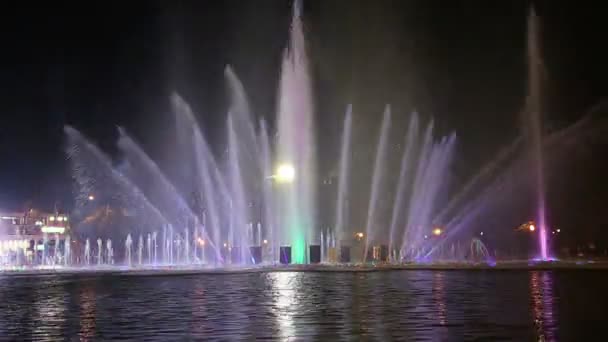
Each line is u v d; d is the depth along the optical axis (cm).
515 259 4409
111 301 1688
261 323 1218
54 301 1711
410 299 1636
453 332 1078
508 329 1105
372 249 4081
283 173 3916
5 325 1234
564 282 2198
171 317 1326
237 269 3181
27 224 6191
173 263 4681
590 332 1066
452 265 3372
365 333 1080
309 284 2203
